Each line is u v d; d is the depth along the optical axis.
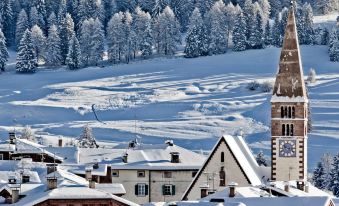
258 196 184.25
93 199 173.88
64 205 173.00
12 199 178.75
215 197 185.12
